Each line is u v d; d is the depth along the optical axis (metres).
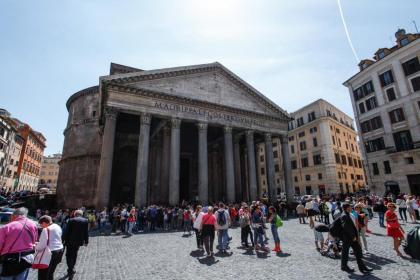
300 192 50.69
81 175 40.03
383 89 33.94
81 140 42.16
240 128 29.88
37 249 5.43
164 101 25.05
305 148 50.47
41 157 74.56
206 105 27.38
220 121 28.08
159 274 7.41
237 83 30.81
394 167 31.64
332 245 9.27
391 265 7.71
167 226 19.45
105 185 20.33
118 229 17.84
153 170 32.47
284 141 33.38
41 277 5.38
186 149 36.94
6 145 50.06
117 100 22.66
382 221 16.52
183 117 25.64
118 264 8.66
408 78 31.05
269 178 30.58
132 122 31.02
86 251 10.84
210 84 28.73
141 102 23.77
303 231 15.44
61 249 6.09
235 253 9.98
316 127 48.41
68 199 39.56
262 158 62.72
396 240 8.94
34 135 66.00
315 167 47.62
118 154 35.06
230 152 27.73
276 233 10.20
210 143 38.56
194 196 35.75
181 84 26.70
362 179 52.97
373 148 35.16
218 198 35.59
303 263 8.23
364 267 7.08
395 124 32.25
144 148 22.64
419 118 29.69
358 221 9.34
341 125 51.34
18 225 4.73
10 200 32.34
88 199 38.53
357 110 38.12
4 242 4.52
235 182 32.12
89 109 43.41
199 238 11.03
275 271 7.43
